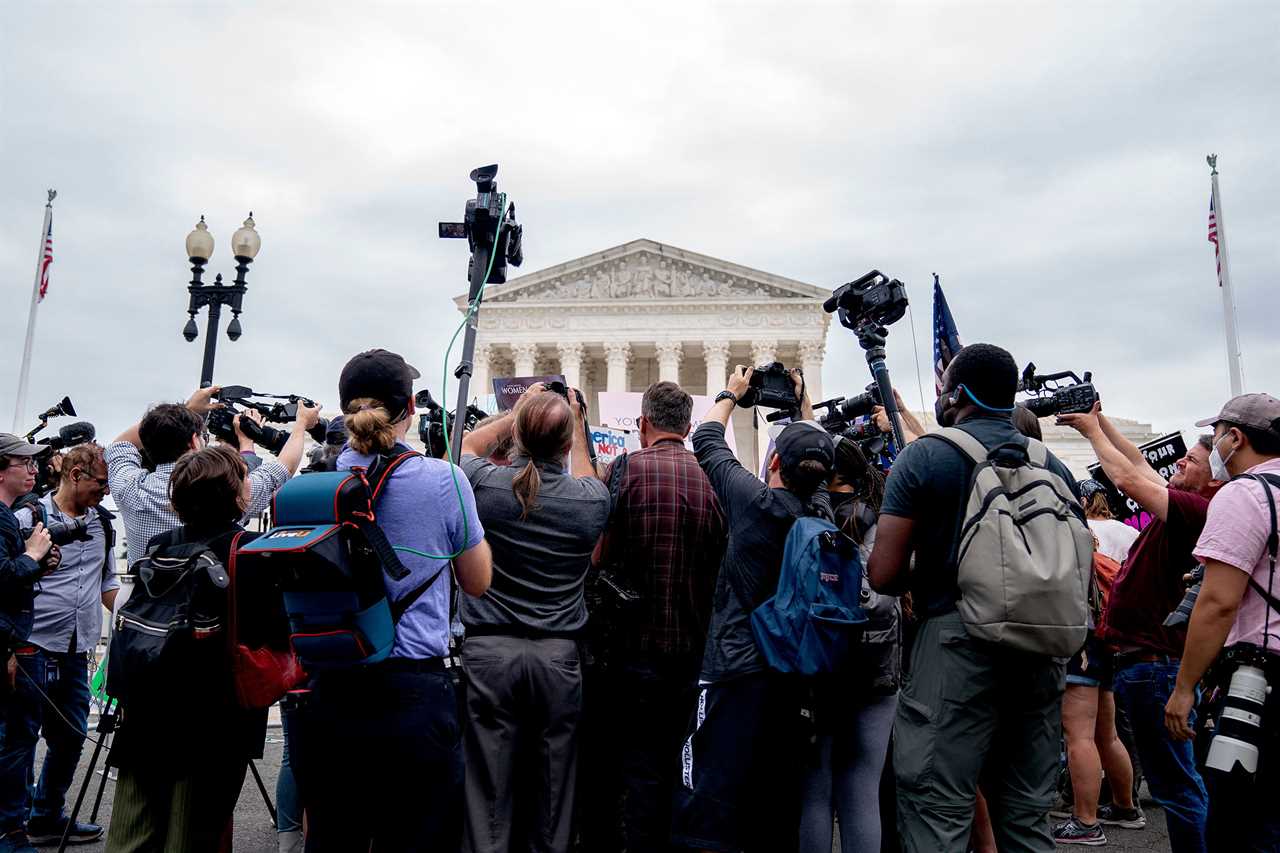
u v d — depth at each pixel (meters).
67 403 9.06
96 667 9.40
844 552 5.17
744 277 67.94
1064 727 7.61
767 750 5.12
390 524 4.24
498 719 5.07
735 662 5.20
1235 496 4.41
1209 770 4.35
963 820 4.35
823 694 5.12
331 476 4.05
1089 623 4.38
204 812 4.71
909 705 4.57
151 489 6.10
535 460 5.34
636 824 5.47
